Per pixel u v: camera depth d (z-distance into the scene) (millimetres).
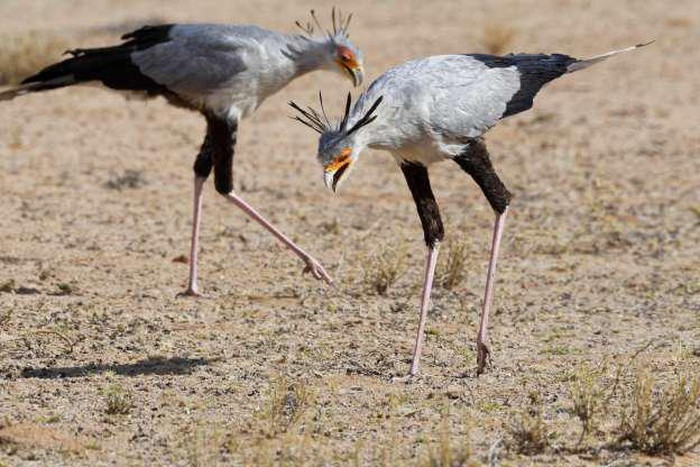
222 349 10430
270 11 35625
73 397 9047
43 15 35000
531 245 14586
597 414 8719
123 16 34438
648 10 35812
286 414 8688
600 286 12852
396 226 15586
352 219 15977
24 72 25875
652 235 15148
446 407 8719
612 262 13930
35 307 11680
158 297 12258
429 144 9477
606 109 23812
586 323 11414
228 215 16188
